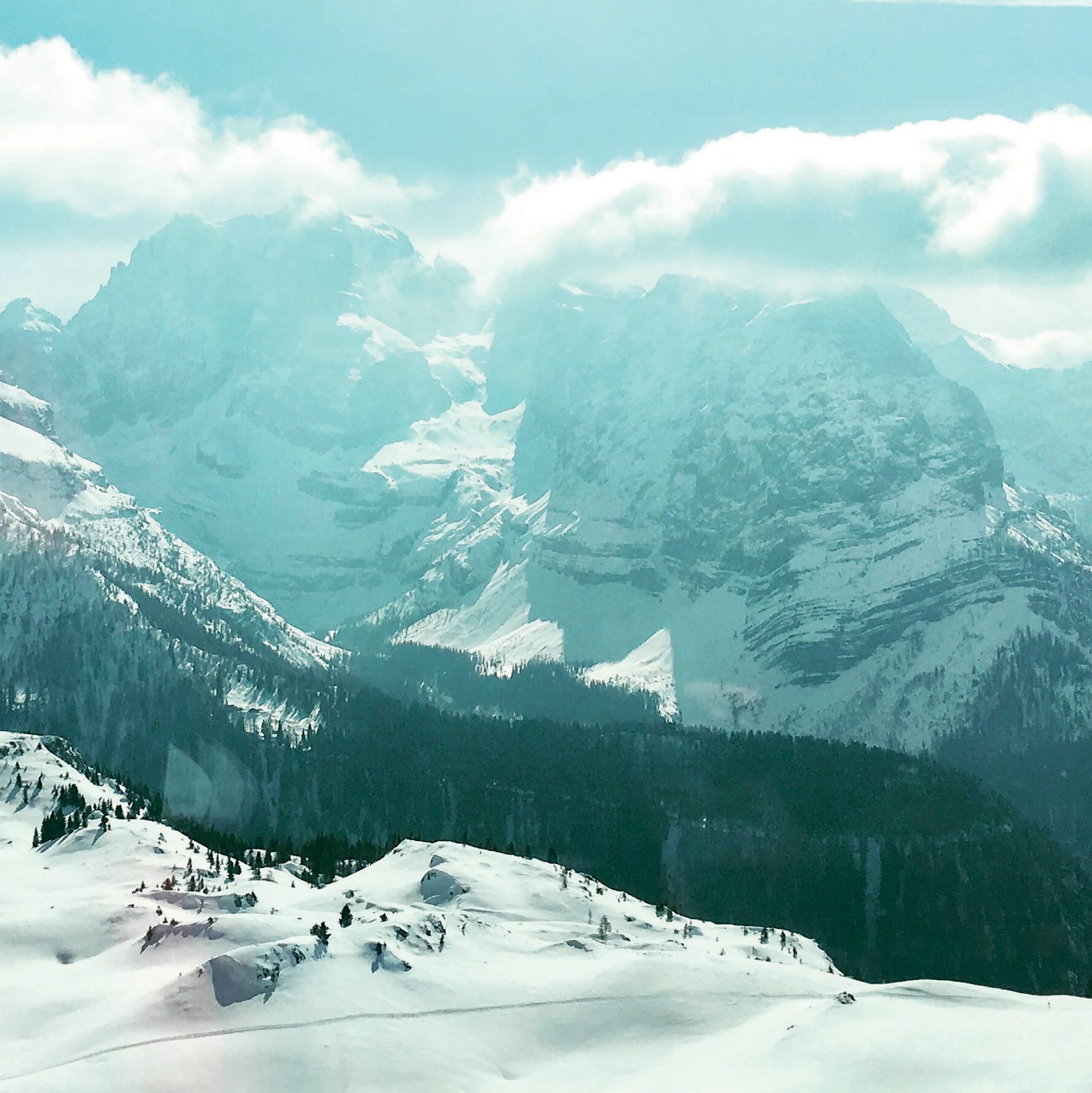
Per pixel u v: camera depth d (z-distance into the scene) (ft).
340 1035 478.18
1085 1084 416.05
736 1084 457.27
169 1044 473.26
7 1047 504.43
